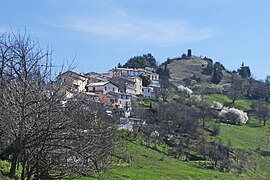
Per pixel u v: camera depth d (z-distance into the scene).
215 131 101.62
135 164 59.50
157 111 102.56
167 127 93.12
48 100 15.99
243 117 121.50
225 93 158.38
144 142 78.00
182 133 93.50
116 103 103.31
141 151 70.75
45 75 16.97
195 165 73.81
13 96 16.06
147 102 119.44
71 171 17.20
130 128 81.50
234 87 158.00
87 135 16.64
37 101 15.73
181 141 86.00
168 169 63.16
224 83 192.75
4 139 16.95
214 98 147.50
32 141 15.91
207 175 65.56
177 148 80.75
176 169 64.81
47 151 16.64
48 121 15.86
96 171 17.83
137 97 124.56
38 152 16.22
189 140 87.75
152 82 150.38
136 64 197.88
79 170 17.28
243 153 90.75
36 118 15.92
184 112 102.44
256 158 90.00
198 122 102.69
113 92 106.75
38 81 16.67
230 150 88.50
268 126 122.25
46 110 15.87
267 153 95.12
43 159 16.77
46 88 16.73
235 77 192.00
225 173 72.25
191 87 168.00
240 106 141.62
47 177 17.42
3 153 16.77
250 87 159.88
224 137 101.31
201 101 133.25
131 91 129.50
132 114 97.50
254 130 115.88
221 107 131.88
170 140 86.06
